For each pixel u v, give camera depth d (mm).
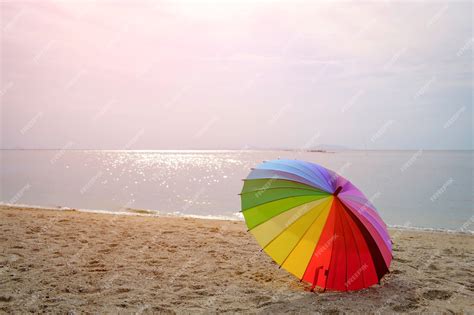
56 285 5121
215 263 6391
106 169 45469
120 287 5102
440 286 5434
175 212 14453
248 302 4742
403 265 6523
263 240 4699
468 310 4543
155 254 6844
